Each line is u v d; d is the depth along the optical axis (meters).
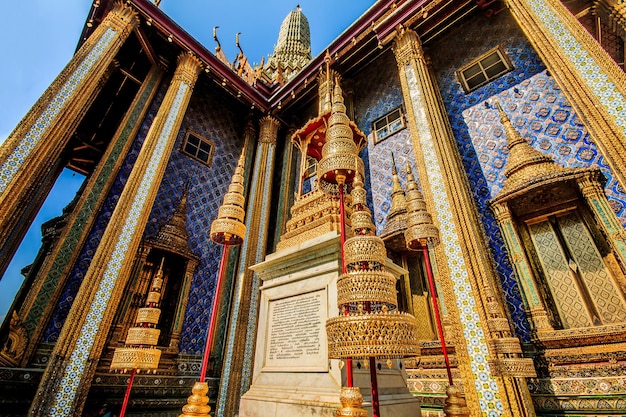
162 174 7.00
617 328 3.74
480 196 5.67
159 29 8.11
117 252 5.68
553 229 4.95
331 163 2.22
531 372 3.49
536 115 5.66
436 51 8.20
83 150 10.58
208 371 6.91
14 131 5.13
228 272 8.23
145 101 8.25
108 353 5.71
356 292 1.62
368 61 9.17
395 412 2.40
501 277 4.91
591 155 4.77
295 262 3.15
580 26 4.79
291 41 27.06
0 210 4.56
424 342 5.12
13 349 4.84
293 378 2.60
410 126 6.47
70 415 4.30
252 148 10.55
